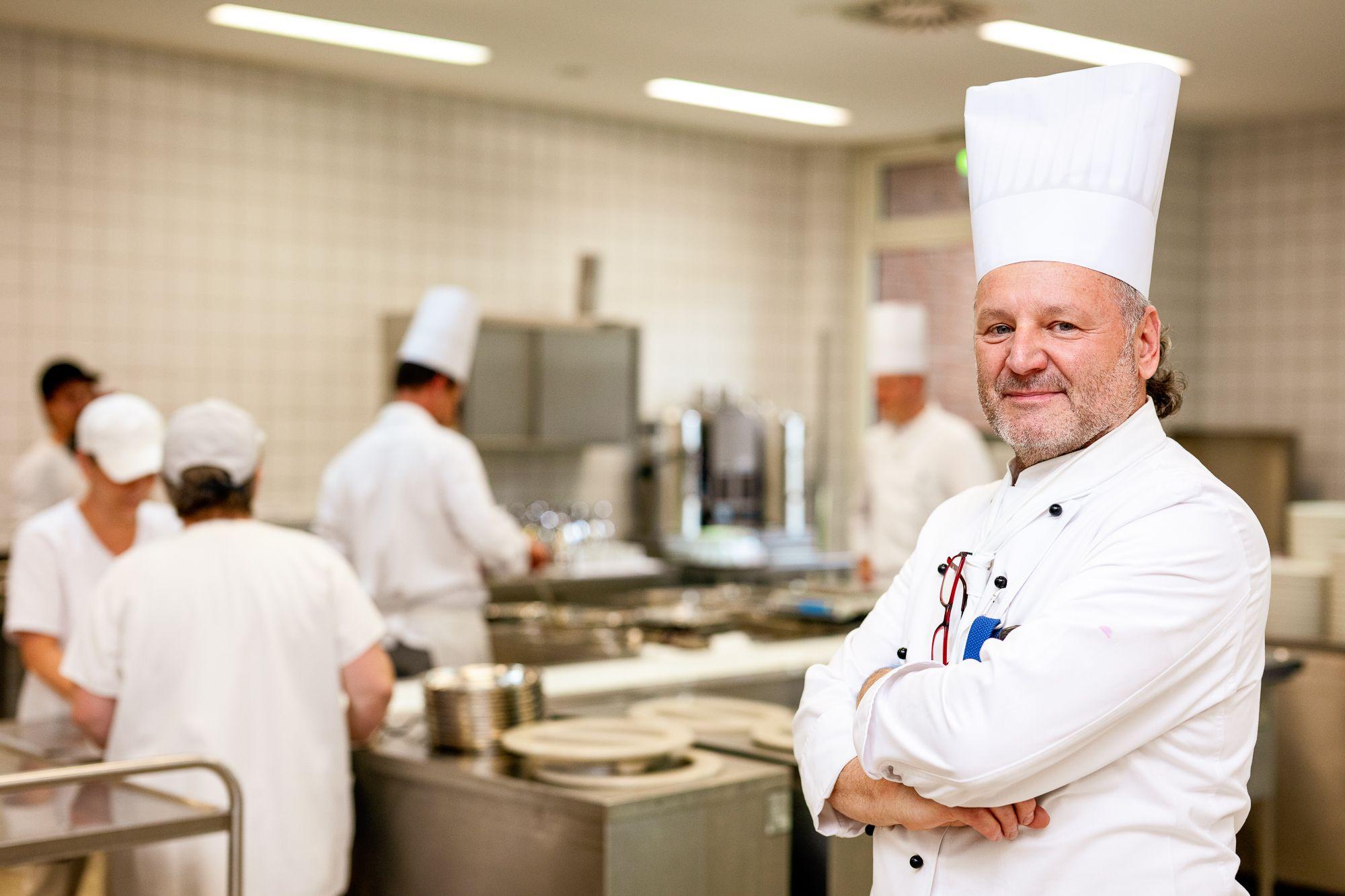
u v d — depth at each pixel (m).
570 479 6.46
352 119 5.77
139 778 2.17
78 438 2.66
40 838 1.82
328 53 5.31
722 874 2.18
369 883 2.49
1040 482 1.39
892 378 4.80
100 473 2.67
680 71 5.52
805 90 5.82
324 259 5.71
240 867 2.01
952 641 1.41
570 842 2.10
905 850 1.38
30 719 2.67
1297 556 4.46
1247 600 1.27
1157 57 5.11
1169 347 1.48
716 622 3.82
